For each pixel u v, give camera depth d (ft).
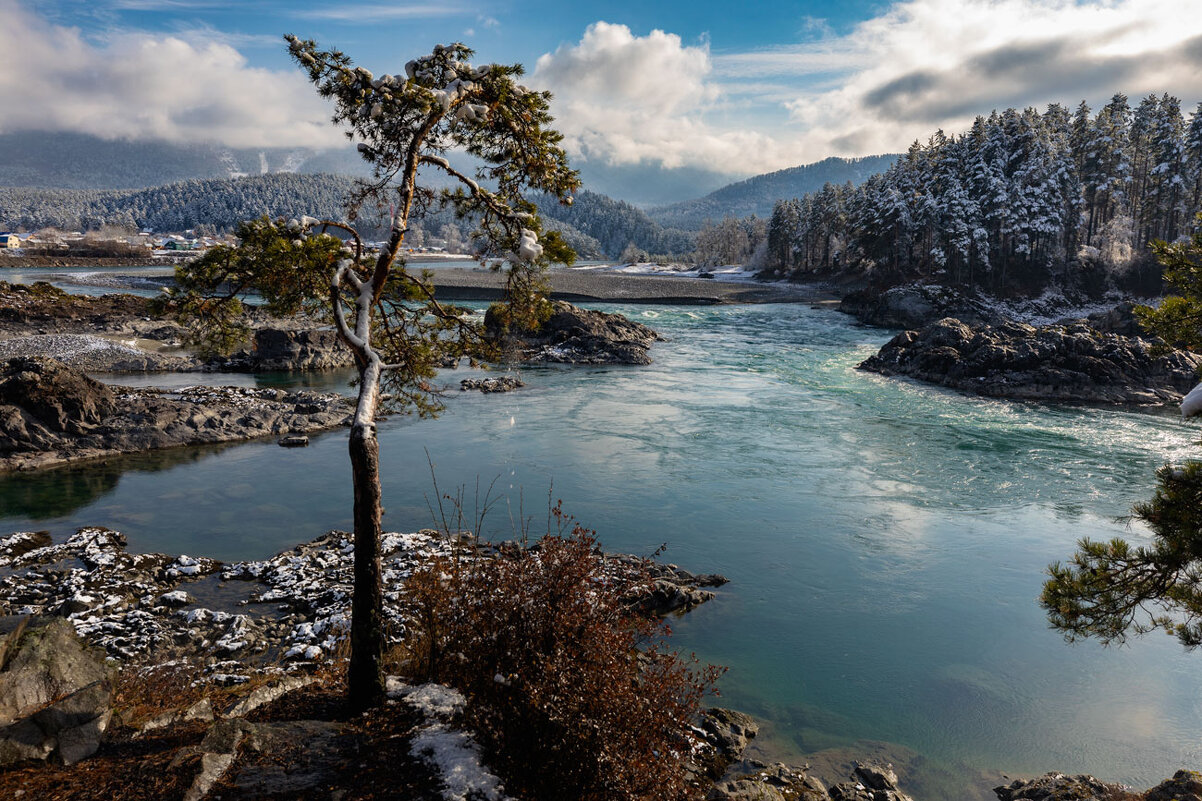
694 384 123.03
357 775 19.08
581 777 18.25
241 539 56.03
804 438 87.61
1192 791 26.48
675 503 64.95
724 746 31.24
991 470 75.31
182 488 68.13
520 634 21.97
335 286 24.07
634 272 558.15
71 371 84.53
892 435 89.45
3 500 64.03
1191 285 28.71
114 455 78.43
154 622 40.68
